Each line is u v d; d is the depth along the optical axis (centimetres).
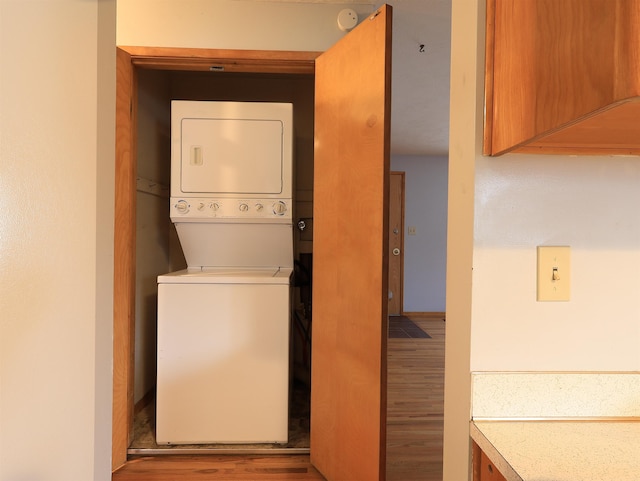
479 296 86
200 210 235
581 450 71
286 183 238
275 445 224
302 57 216
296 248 323
